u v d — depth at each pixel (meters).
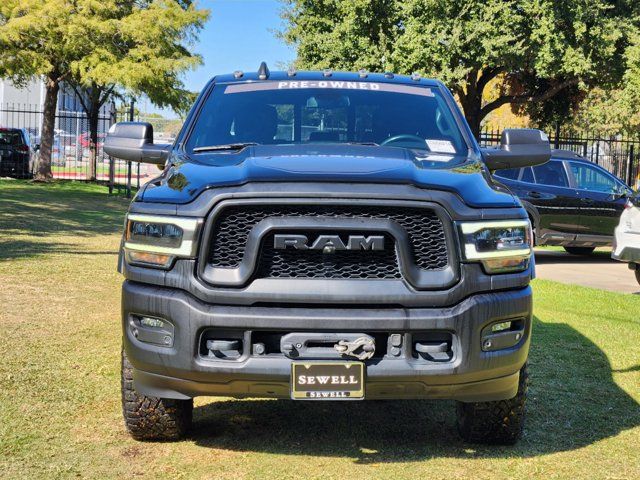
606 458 4.14
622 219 9.95
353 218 3.58
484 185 3.97
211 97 5.18
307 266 3.59
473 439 4.29
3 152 28.62
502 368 3.74
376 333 3.60
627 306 8.80
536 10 22.00
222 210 3.60
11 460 3.91
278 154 4.17
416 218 3.63
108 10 24.98
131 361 3.83
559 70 23.23
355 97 5.13
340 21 26.64
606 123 35.28
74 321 7.01
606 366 6.09
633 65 22.94
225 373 3.58
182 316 3.61
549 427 4.64
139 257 3.78
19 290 8.28
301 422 4.70
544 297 9.32
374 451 4.20
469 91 27.58
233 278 3.58
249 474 3.82
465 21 22.64
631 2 24.20
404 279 3.59
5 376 5.29
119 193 24.86
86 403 4.84
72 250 11.68
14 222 15.09
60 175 33.97
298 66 27.98
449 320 3.59
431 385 3.64
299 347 3.56
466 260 3.65
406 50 23.09
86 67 25.16
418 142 4.85
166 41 25.69
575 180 14.07
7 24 23.95
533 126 33.97
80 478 3.72
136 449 4.14
